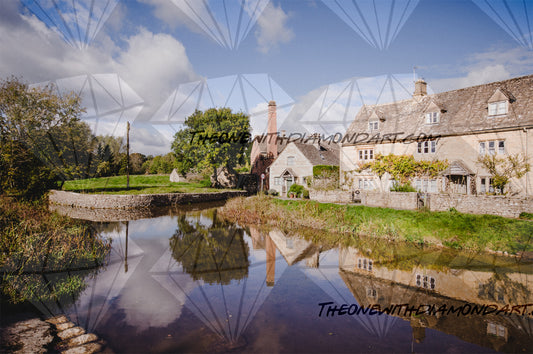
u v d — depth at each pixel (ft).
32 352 12.34
